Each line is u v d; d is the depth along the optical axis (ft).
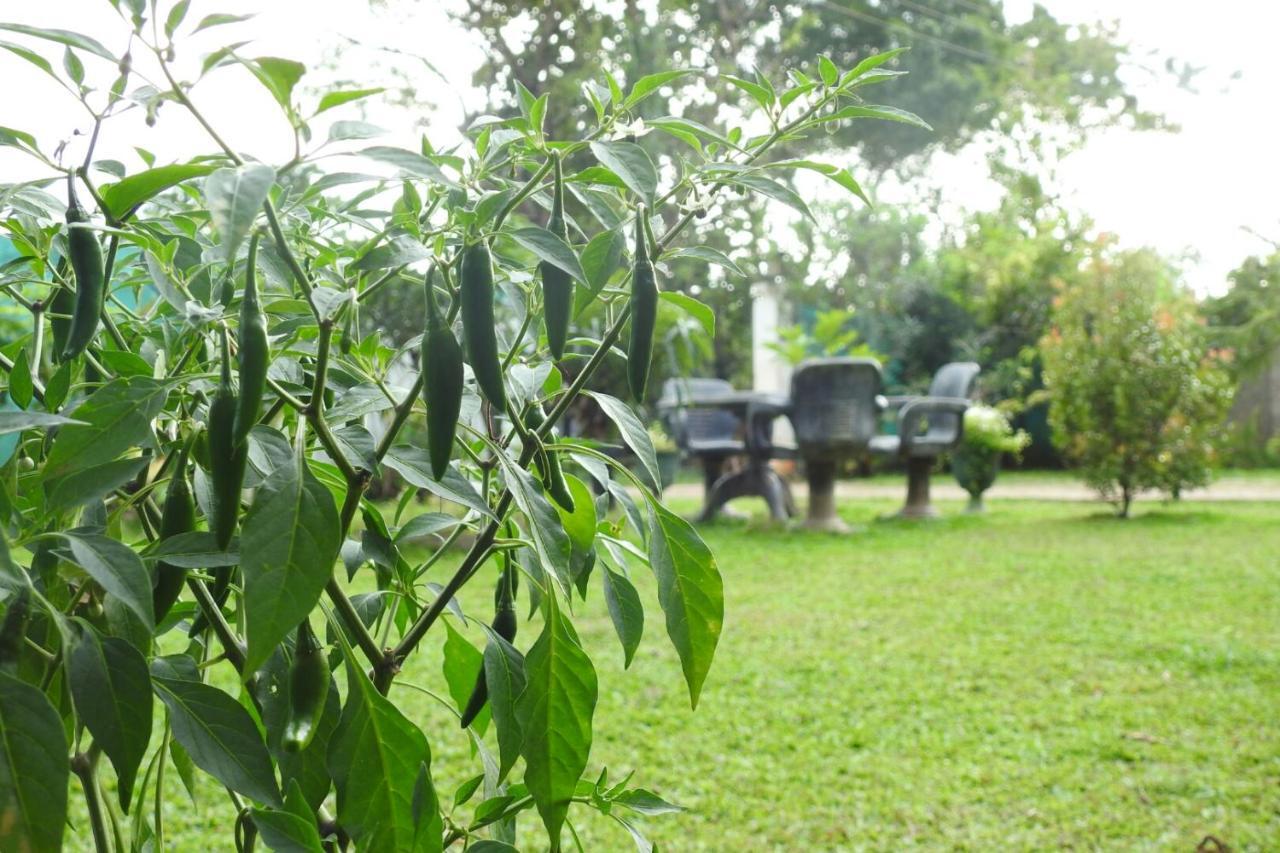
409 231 3.13
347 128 2.58
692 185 3.18
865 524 33.81
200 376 2.66
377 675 3.12
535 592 3.79
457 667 3.86
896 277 58.70
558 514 3.05
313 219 3.53
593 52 32.99
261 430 2.76
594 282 2.98
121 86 2.65
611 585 3.63
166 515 2.77
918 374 57.52
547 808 3.15
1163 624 17.76
